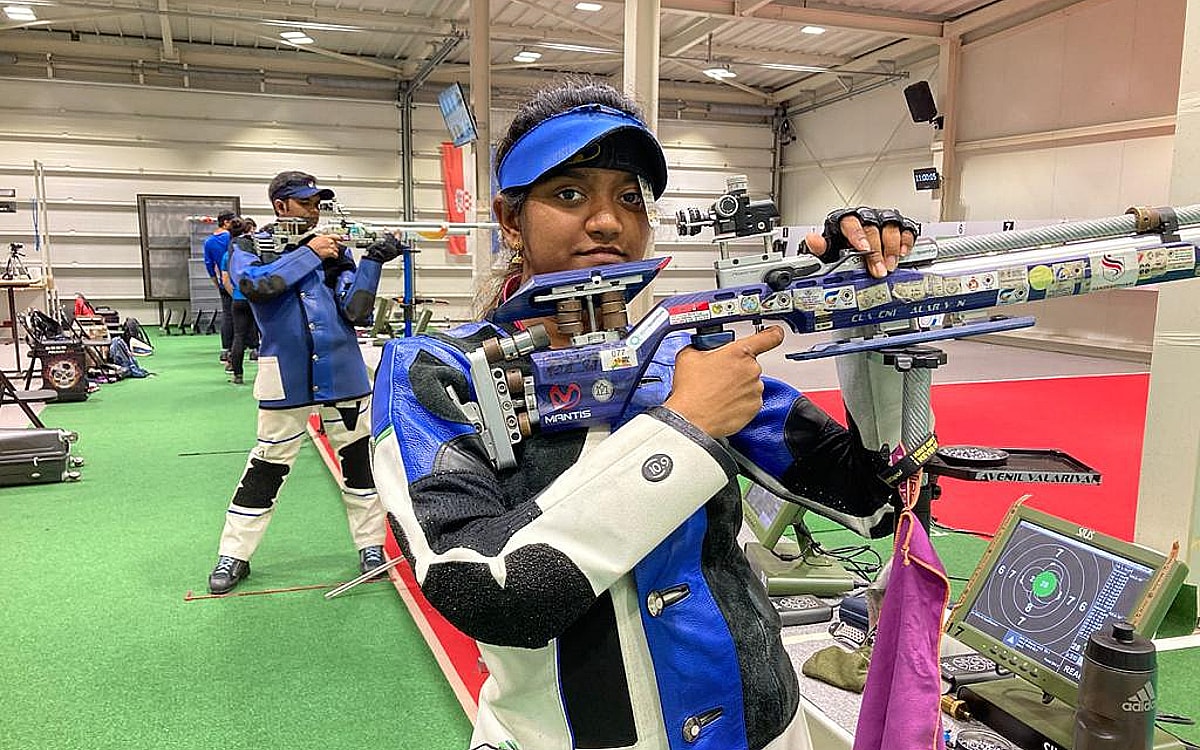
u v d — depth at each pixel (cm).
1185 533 282
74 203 1223
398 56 1306
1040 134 1023
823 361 849
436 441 80
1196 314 278
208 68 1248
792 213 1547
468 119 675
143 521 392
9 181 1191
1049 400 676
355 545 338
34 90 1184
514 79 1366
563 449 84
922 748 94
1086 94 967
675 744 82
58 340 707
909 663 96
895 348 93
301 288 299
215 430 587
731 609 87
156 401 697
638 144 86
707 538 87
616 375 83
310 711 228
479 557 71
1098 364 904
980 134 1120
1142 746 136
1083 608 175
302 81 1295
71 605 297
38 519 393
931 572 96
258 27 1128
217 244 812
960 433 552
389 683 243
